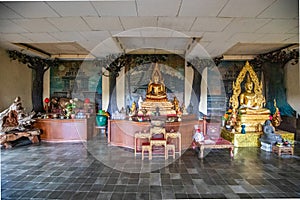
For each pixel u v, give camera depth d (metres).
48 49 6.70
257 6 3.27
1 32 4.55
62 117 6.18
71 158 4.46
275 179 3.36
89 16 3.67
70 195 2.86
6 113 5.38
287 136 5.38
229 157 4.52
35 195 2.86
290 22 3.94
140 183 3.23
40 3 3.17
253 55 7.37
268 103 7.45
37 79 7.61
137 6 3.26
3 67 5.97
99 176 3.50
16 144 5.58
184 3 3.16
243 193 2.90
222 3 3.16
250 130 5.71
